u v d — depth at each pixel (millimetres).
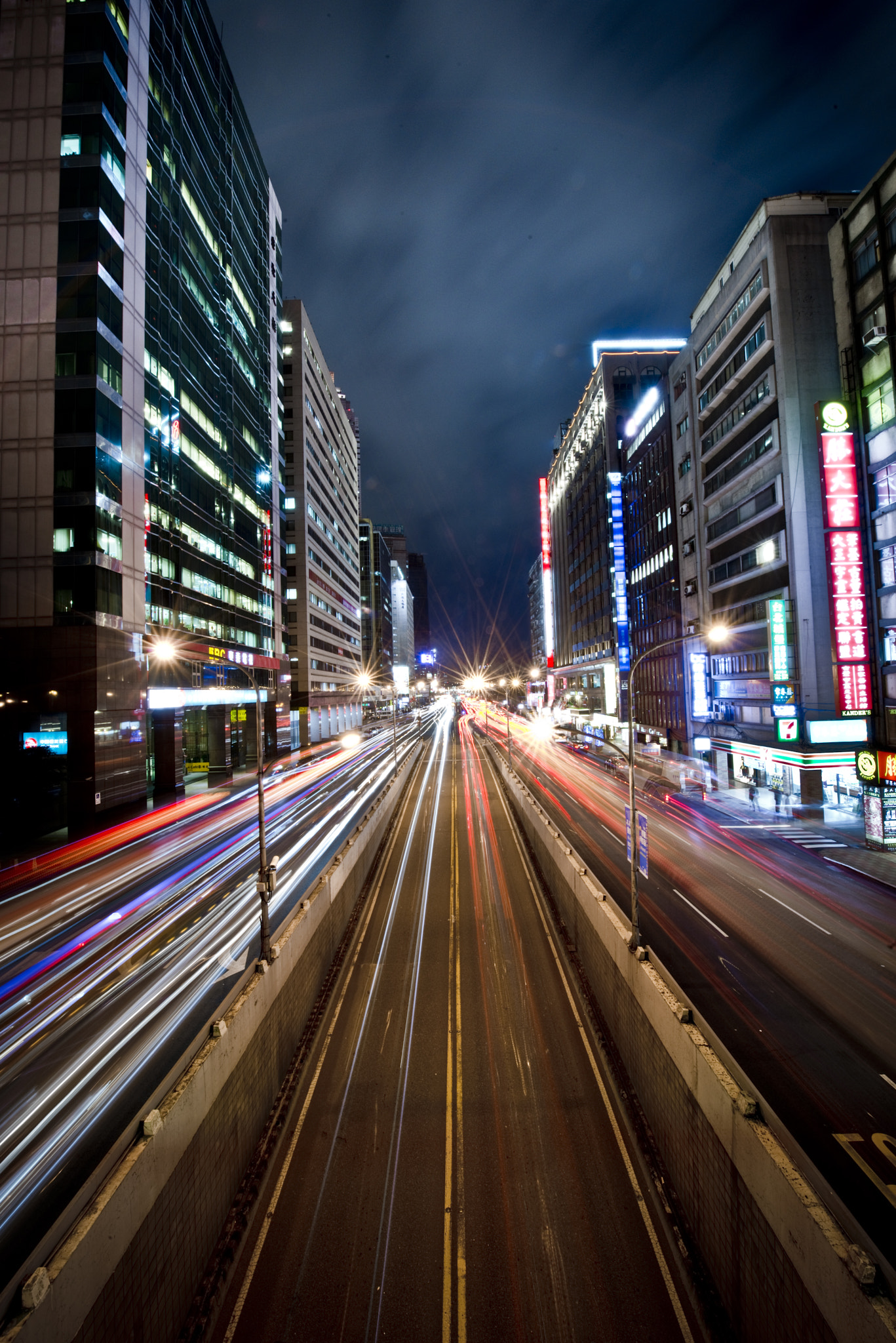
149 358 45625
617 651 81562
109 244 40500
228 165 62250
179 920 22672
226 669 61375
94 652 38125
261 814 14492
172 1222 9102
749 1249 8594
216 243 58906
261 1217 11094
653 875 27500
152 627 45656
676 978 17953
